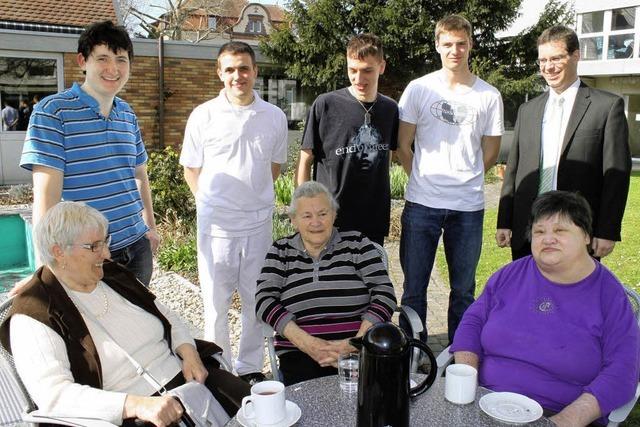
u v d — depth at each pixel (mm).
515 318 2424
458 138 3633
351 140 3590
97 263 2340
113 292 2508
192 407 2312
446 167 3664
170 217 7648
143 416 2092
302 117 15594
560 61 3244
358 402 1733
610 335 2256
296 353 2932
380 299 2900
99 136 2893
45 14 13117
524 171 3510
